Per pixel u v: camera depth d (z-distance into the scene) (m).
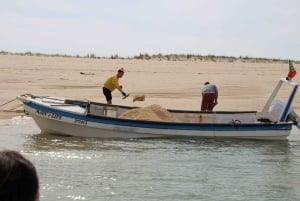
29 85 34.62
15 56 72.69
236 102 30.52
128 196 10.67
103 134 18.69
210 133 19.14
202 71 54.28
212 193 11.08
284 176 13.02
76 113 18.45
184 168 13.76
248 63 80.00
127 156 15.30
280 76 49.56
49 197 10.38
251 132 19.39
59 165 13.61
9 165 2.11
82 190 11.04
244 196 10.94
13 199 2.09
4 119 23.23
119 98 30.72
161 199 10.49
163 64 67.44
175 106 28.42
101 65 59.22
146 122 18.72
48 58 71.44
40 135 19.05
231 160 15.20
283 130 19.58
